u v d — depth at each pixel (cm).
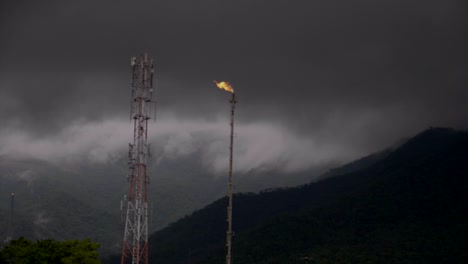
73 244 6278
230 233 6575
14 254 6097
